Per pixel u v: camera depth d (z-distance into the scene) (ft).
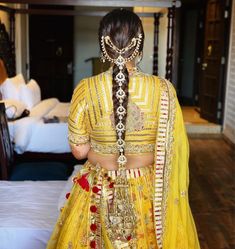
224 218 11.57
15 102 13.87
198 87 29.12
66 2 13.61
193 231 5.29
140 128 4.81
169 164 4.98
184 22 30.30
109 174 4.91
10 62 19.01
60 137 12.78
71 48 27.45
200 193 13.60
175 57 30.53
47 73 27.45
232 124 20.74
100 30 4.74
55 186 8.00
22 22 23.26
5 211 6.81
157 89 4.83
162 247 4.99
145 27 27.58
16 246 6.30
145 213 4.94
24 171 10.36
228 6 21.95
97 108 4.77
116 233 4.85
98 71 27.45
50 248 5.26
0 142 9.81
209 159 17.92
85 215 4.98
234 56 21.21
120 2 13.94
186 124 22.98
